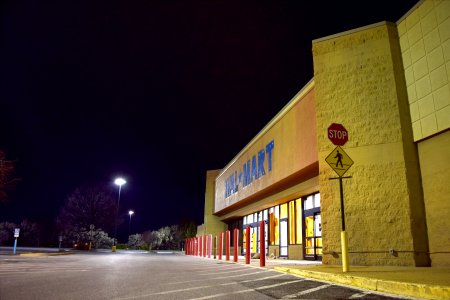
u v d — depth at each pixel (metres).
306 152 16.41
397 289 6.98
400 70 13.57
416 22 13.15
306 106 16.77
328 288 7.77
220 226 38.91
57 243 60.38
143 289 7.68
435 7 12.39
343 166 10.52
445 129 11.63
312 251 18.34
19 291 7.16
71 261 18.67
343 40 14.70
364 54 14.16
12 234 61.72
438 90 12.02
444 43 11.95
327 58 14.88
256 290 7.63
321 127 14.27
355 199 13.02
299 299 6.46
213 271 12.83
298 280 9.48
